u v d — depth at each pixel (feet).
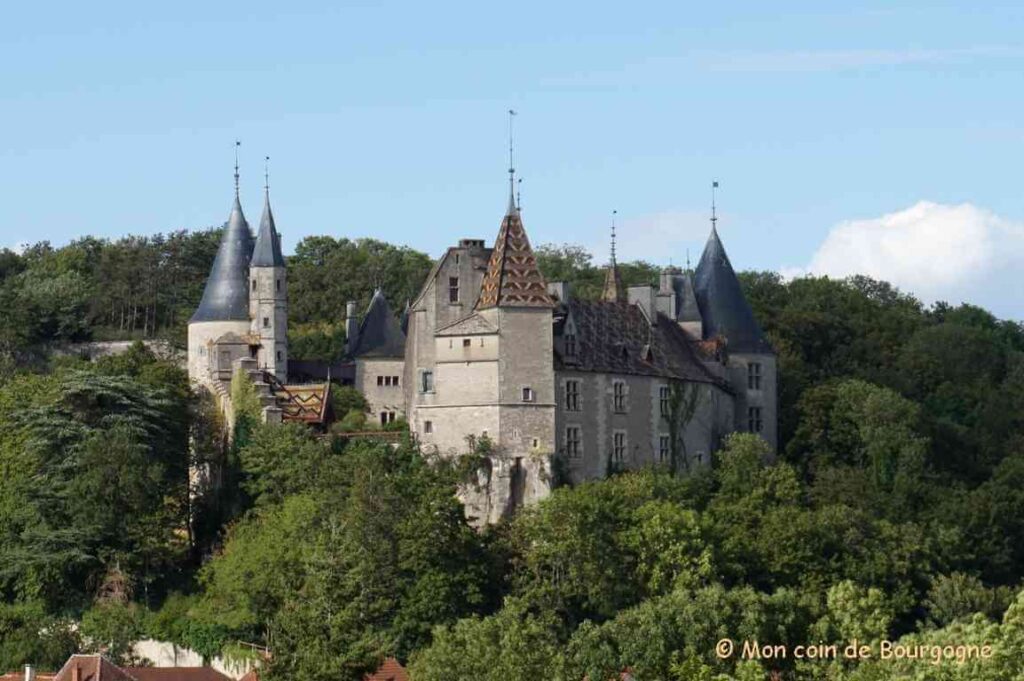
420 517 650.02
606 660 580.30
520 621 593.42
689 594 619.67
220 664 654.12
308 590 578.25
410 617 636.07
